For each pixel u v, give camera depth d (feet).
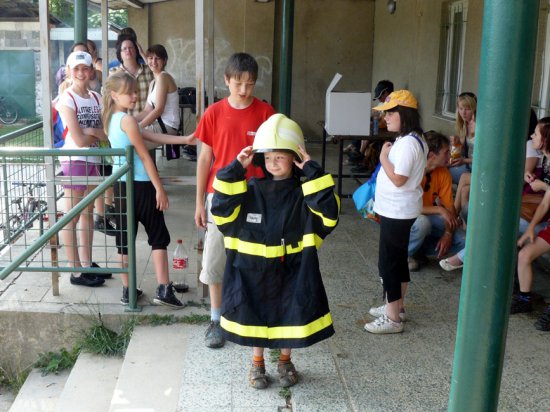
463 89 23.70
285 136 9.64
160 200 13.15
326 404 10.26
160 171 28.17
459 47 25.88
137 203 13.34
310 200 9.46
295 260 9.96
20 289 14.94
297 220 9.87
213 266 11.82
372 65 38.75
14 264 13.35
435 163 15.26
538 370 11.39
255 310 9.93
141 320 13.55
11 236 16.01
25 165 17.24
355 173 28.17
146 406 10.64
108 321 13.71
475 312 7.29
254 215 9.92
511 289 7.27
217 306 12.26
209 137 11.66
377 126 24.45
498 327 7.28
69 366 13.67
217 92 39.17
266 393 10.66
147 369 11.75
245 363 11.66
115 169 13.71
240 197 9.75
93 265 15.16
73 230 14.28
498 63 6.74
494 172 6.95
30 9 51.11
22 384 13.76
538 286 15.20
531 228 13.64
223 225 9.91
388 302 12.62
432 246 16.34
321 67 38.81
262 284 9.93
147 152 13.09
